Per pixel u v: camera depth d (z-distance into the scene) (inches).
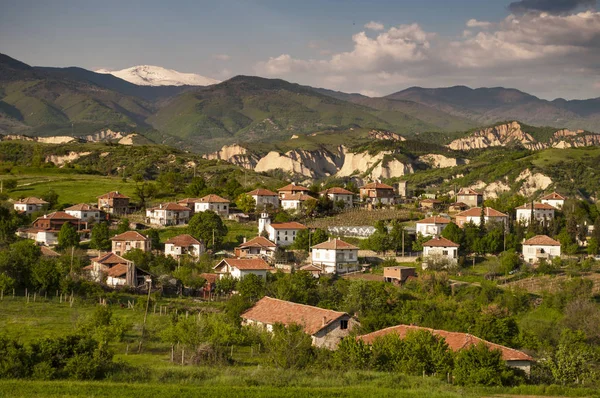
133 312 4163.4
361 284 4589.1
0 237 6412.4
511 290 5172.2
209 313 4146.2
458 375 2901.1
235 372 2866.6
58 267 4650.6
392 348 3100.4
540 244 6584.6
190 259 6067.9
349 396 2539.4
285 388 2628.0
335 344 3540.8
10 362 2674.7
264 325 3735.2
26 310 3986.2
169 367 2908.5
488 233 6791.3
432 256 6067.9
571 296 4943.4
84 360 2723.9
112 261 5551.2
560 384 3080.7
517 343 3836.1
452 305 4598.9
